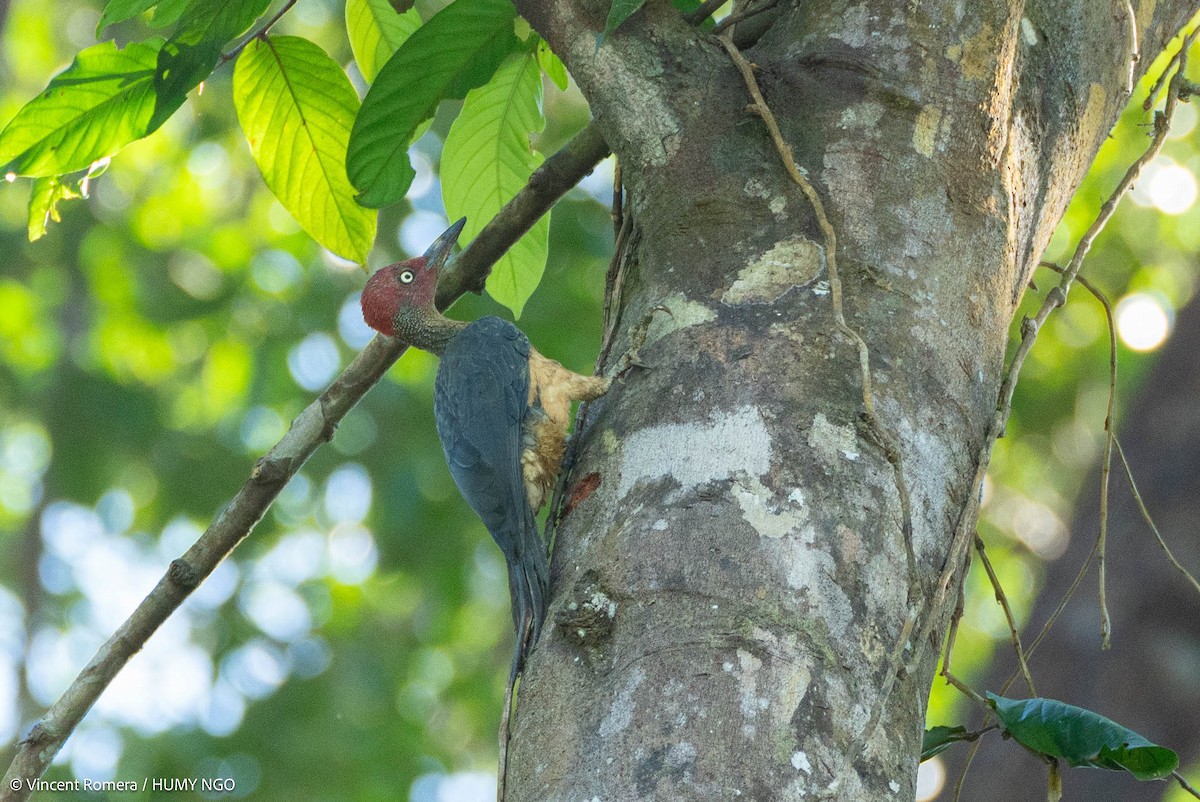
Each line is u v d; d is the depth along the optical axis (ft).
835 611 20.34
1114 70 28.32
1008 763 60.90
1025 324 26.00
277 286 83.30
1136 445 64.59
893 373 22.82
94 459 83.05
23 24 87.04
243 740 79.97
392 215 78.79
